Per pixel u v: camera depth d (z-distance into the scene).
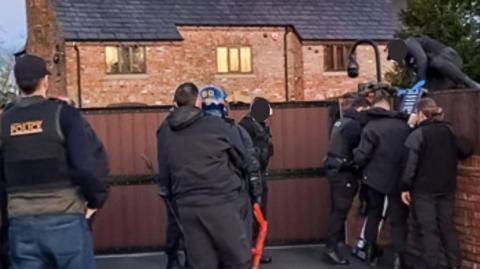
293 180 9.20
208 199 5.31
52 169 4.39
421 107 6.64
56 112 4.43
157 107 8.95
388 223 7.84
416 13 17.56
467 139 6.67
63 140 4.39
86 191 4.38
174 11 25.53
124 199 8.89
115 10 25.00
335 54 26.44
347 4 27.66
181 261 8.02
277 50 26.34
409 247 7.59
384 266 7.68
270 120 9.14
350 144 7.66
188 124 5.38
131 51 24.47
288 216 9.19
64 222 4.41
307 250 8.89
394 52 8.30
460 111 6.82
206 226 5.35
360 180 7.73
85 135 4.41
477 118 6.58
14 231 4.44
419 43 8.38
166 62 24.72
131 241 8.91
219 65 25.73
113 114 8.88
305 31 26.17
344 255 8.30
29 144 4.39
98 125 8.84
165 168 5.71
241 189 5.64
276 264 8.06
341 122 7.75
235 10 26.23
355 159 7.26
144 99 24.55
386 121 7.13
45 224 4.38
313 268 7.80
